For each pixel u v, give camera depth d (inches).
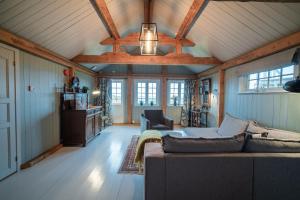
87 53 207.6
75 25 139.9
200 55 220.7
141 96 321.1
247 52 153.3
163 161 73.9
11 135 116.2
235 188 76.0
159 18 183.2
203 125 271.9
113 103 316.8
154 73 315.6
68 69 196.9
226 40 155.6
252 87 160.4
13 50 116.6
